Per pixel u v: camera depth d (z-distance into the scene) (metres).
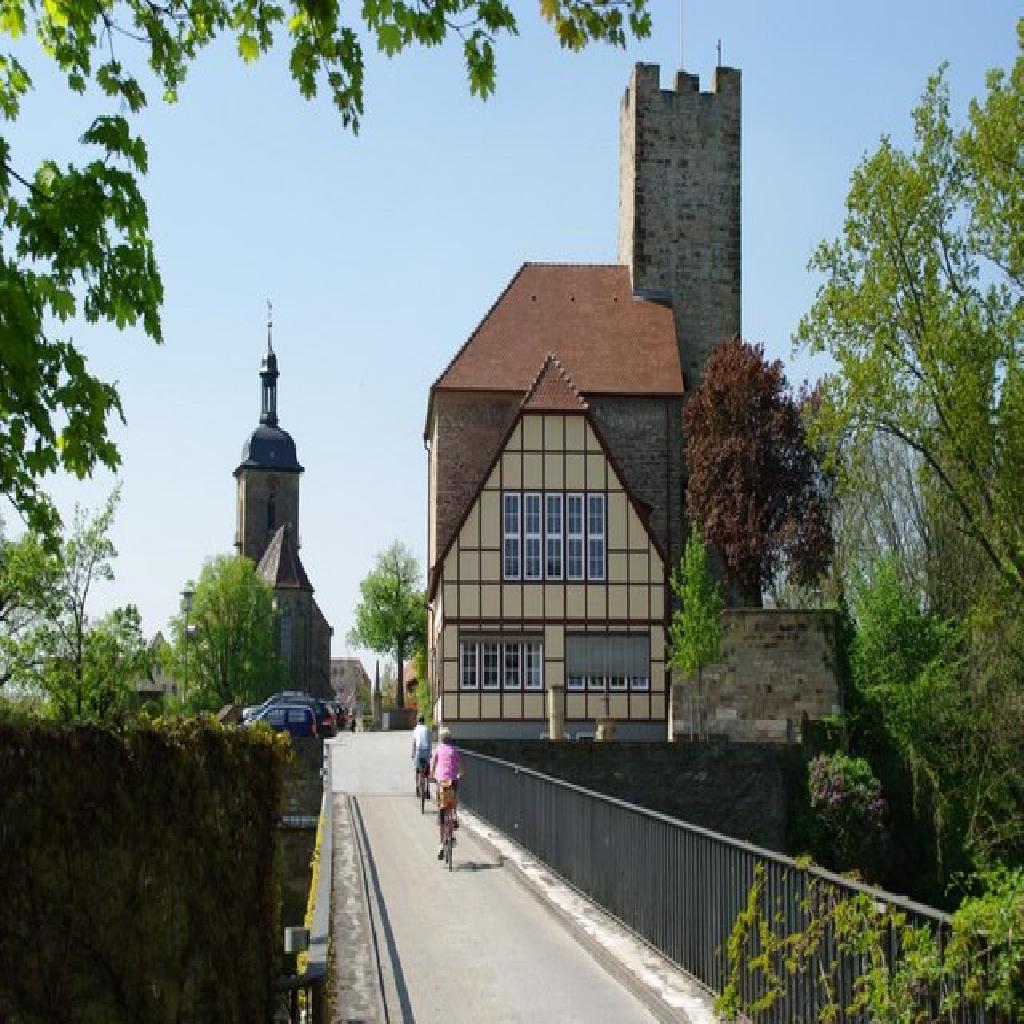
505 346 58.12
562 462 49.38
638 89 61.22
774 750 39.66
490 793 28.66
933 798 40.06
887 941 9.47
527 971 15.03
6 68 8.17
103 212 7.48
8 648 45.47
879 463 59.75
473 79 8.32
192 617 105.44
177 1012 7.95
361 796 35.59
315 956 10.59
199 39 8.48
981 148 31.06
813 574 53.59
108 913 7.04
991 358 30.98
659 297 60.75
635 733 48.62
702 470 54.16
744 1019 11.98
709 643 43.56
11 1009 6.03
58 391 7.54
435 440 57.31
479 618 48.84
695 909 13.77
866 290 31.77
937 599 47.38
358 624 104.25
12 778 6.16
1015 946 8.23
